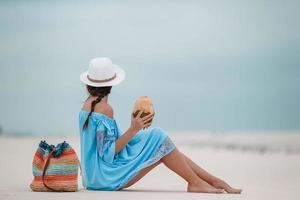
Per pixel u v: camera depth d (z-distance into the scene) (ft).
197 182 36.37
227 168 66.85
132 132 35.96
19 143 107.34
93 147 36.76
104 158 36.45
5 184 41.88
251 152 107.24
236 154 97.66
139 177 36.45
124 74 37.50
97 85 36.60
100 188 36.70
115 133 36.91
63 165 35.29
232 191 36.37
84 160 36.78
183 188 41.96
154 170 60.08
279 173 59.52
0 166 60.54
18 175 50.06
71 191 35.53
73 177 35.53
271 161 79.10
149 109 35.88
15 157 74.08
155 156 36.24
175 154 36.32
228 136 183.83
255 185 45.80
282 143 143.13
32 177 48.06
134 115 35.96
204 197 33.96
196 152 103.71
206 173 36.91
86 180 36.94
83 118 36.81
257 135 197.26
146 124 35.91
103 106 36.70
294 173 59.52
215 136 183.42
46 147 35.81
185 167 36.32
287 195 36.99
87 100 37.37
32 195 33.55
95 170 36.47
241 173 59.67
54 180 35.22
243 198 34.12
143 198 32.94
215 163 75.10
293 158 86.12
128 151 37.04
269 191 39.81
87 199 32.07
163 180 50.08
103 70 36.60
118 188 36.47
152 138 36.60
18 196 33.09
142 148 36.70
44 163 35.37
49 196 33.14
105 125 36.27
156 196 33.99
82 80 37.09
